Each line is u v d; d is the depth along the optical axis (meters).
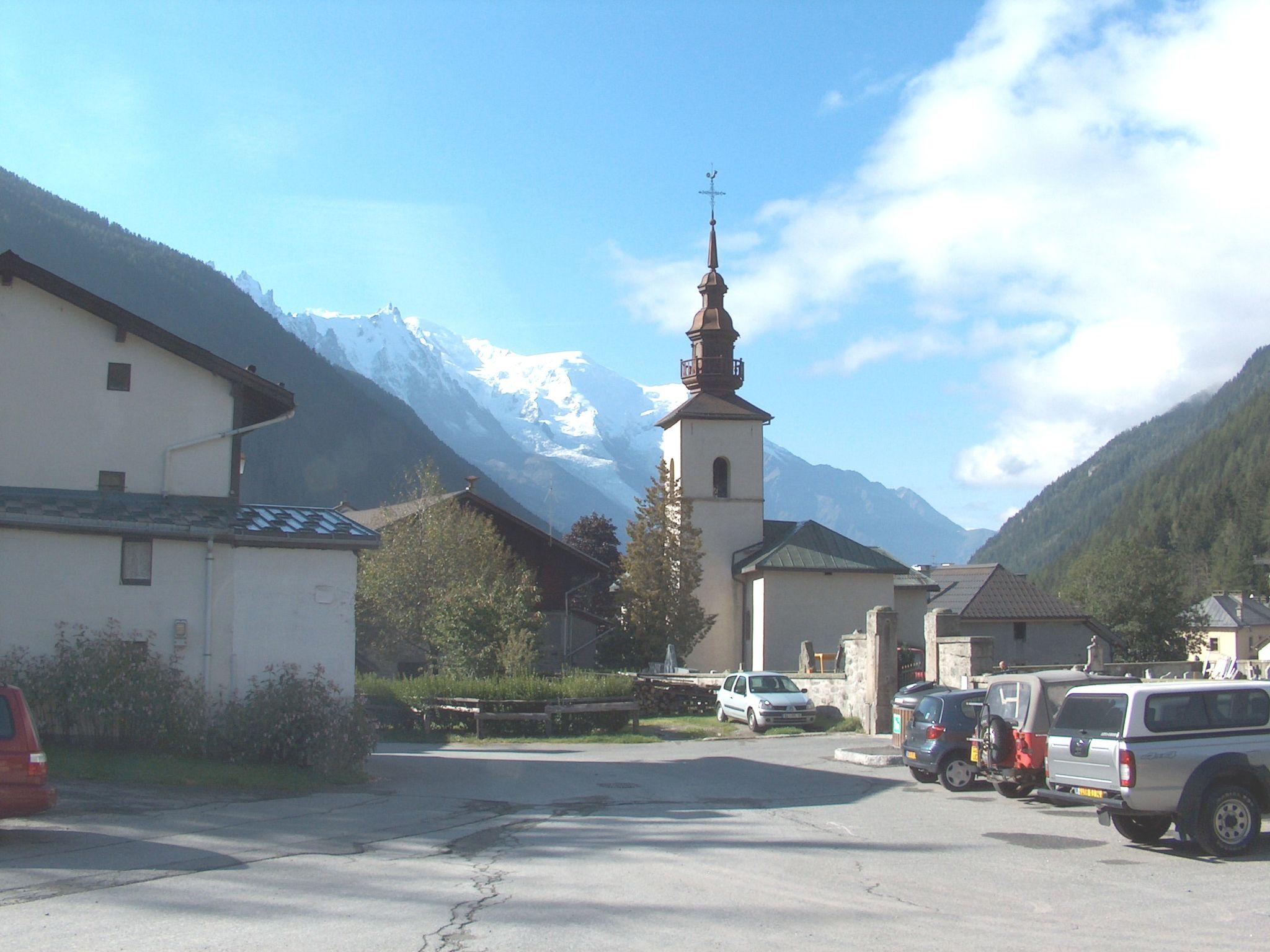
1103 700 13.00
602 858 12.27
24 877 10.23
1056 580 169.25
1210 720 12.70
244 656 19.88
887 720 30.41
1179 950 8.48
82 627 18.80
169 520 19.92
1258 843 13.16
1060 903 10.15
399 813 15.51
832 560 49.94
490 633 36.16
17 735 11.26
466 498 51.34
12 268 21.77
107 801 14.64
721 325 57.56
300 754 18.62
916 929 9.07
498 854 12.38
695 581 49.34
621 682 33.03
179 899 9.56
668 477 49.81
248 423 23.64
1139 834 13.52
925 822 15.41
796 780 20.73
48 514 18.97
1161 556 74.62
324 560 20.58
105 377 22.30
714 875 11.34
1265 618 100.50
